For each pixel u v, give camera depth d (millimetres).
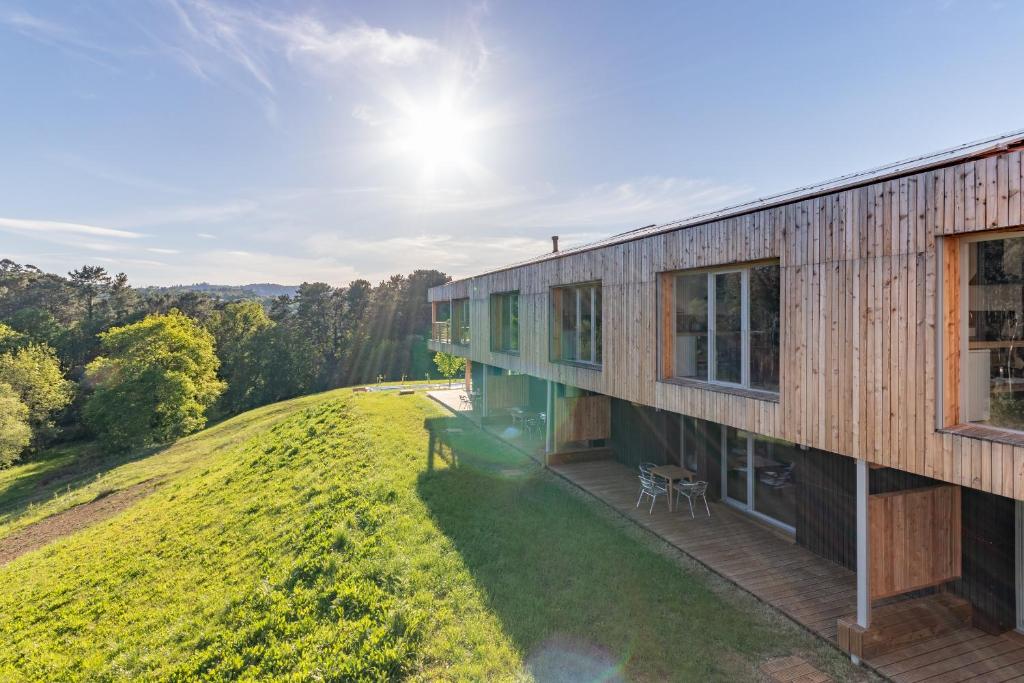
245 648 6555
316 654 5926
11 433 27312
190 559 10133
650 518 8508
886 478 6324
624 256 8789
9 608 9906
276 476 13906
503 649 5449
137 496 18062
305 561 8211
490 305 15227
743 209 6934
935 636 5160
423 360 52500
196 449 25016
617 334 8992
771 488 8180
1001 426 4242
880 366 4750
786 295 5750
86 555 12039
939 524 5234
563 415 11789
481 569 7105
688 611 5855
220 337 48344
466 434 15172
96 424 29578
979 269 4340
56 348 42562
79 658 7574
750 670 4855
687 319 7758
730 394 6578
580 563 7102
